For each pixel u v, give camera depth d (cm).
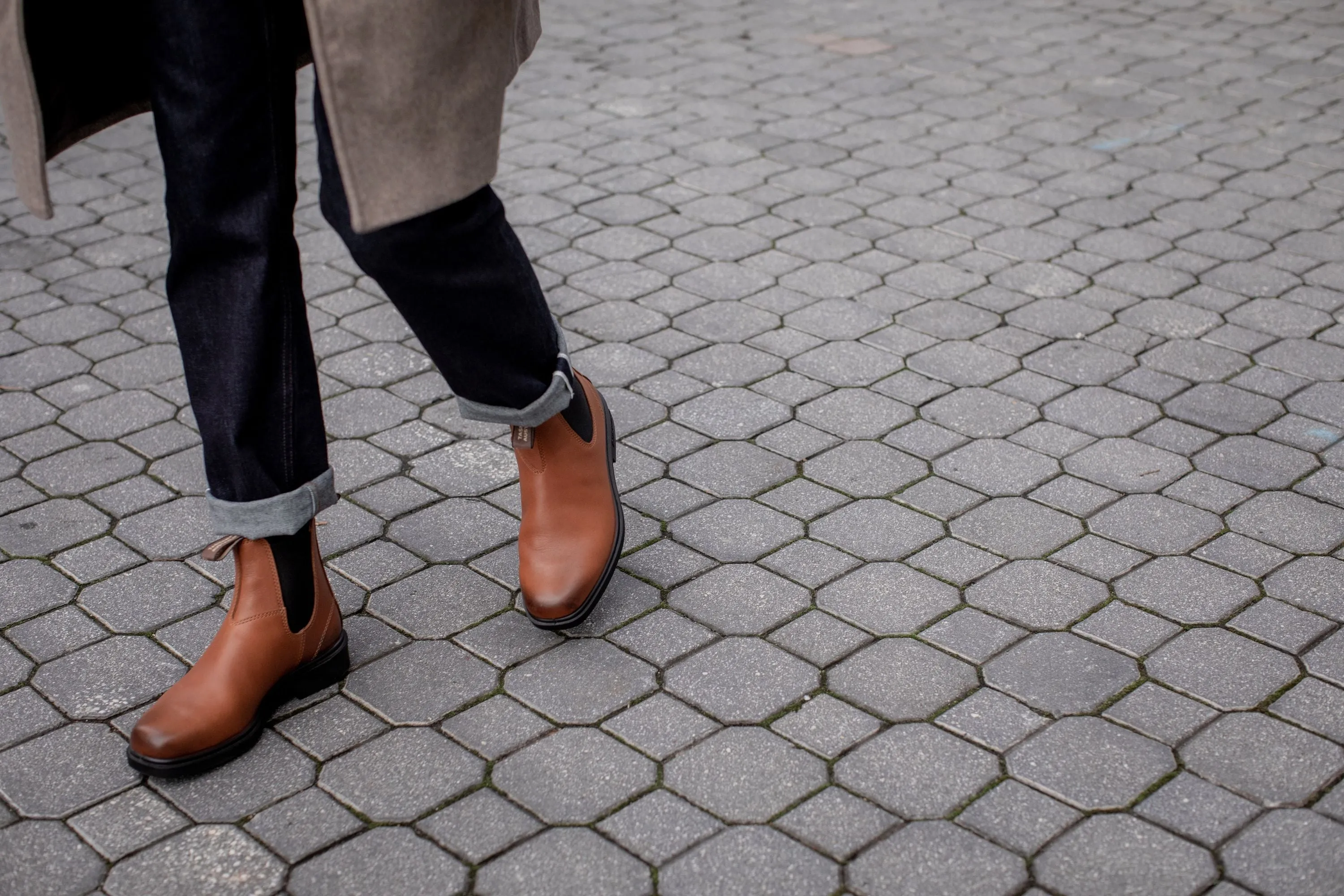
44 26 192
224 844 197
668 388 331
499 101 194
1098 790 201
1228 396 320
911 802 200
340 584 259
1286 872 185
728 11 689
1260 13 656
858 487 286
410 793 206
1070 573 255
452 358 216
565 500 237
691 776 207
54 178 490
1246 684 223
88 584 262
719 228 429
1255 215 425
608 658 235
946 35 634
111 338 368
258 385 201
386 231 192
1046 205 438
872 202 444
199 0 177
